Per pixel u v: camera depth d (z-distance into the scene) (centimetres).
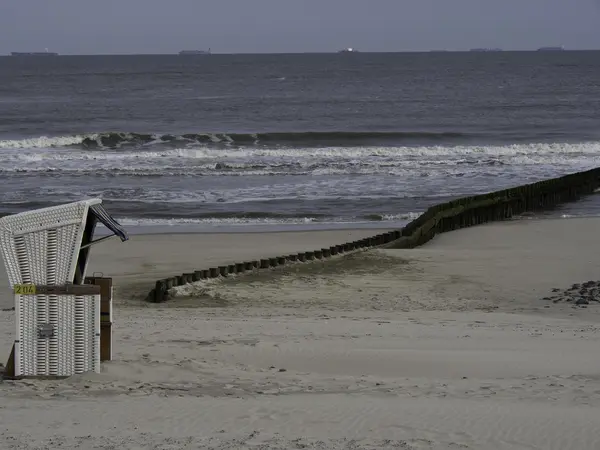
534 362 1889
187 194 5784
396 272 3538
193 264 3722
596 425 1271
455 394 1531
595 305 2952
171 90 19075
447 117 12219
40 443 1129
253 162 7219
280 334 2222
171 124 11012
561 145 8088
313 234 4484
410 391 1562
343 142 8900
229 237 4369
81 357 1595
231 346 2034
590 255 3891
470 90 18762
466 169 7006
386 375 1784
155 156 7550
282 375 1723
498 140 9081
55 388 1498
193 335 2180
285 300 3045
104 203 5412
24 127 10481
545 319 2650
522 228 4731
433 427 1262
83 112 12775
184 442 1151
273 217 5034
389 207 5378
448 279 3419
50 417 1292
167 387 1554
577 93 17538
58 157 7369
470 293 3183
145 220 4897
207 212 5169
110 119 11638
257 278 3400
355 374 1788
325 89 19300
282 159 7444
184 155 7619
